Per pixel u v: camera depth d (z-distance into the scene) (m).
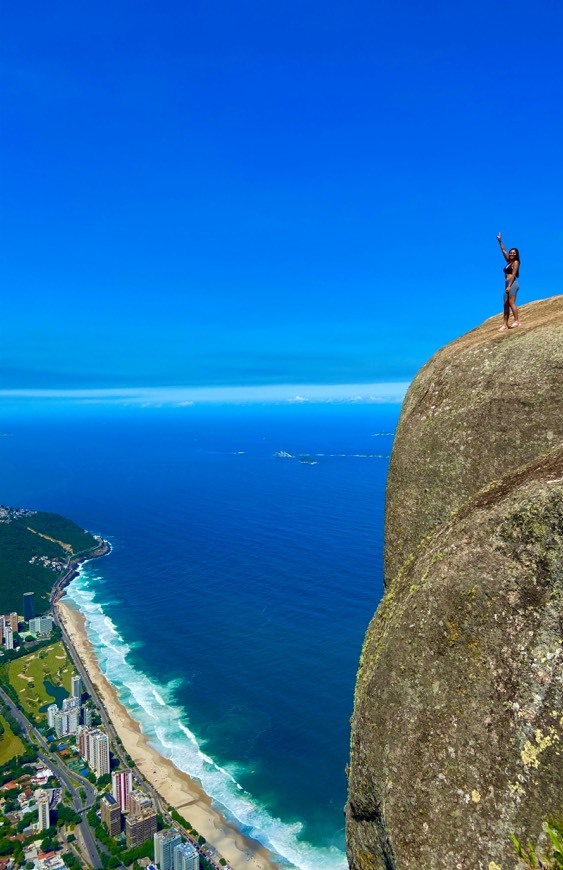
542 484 6.57
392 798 6.57
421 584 7.21
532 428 9.11
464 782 5.95
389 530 10.62
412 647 6.92
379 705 7.13
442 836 5.94
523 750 5.62
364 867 7.36
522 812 5.46
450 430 10.15
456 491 9.67
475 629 6.34
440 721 6.35
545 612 5.86
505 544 6.43
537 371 9.48
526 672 5.80
